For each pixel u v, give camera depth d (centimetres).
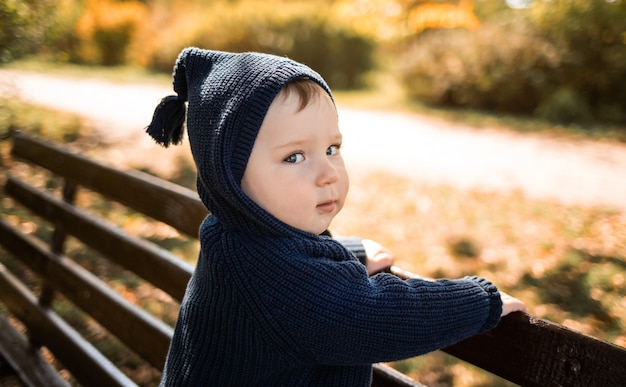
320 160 123
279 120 120
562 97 1145
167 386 137
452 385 337
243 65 125
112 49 1828
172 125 148
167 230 543
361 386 131
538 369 122
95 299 258
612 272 452
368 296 117
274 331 119
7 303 324
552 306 417
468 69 1291
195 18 1792
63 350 268
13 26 625
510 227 555
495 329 130
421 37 1722
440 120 1158
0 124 786
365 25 1675
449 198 641
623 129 1045
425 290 121
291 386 127
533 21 1271
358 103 1367
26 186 334
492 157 836
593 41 1170
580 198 639
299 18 1684
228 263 123
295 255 120
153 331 224
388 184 693
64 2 777
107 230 261
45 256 298
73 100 1145
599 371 112
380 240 539
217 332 126
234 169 121
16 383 306
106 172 270
